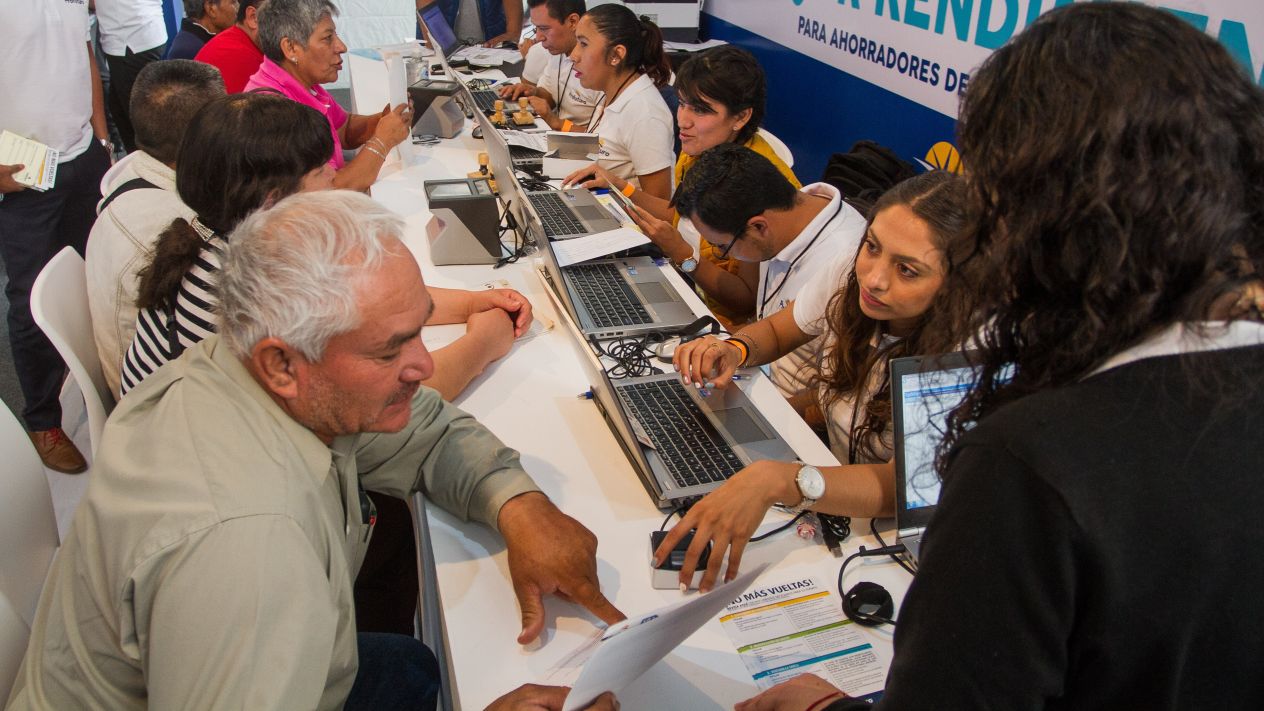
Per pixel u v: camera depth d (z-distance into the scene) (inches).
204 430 36.0
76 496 97.8
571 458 56.9
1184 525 20.0
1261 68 69.0
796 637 44.2
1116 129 19.1
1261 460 20.1
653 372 67.0
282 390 36.6
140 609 33.0
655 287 79.0
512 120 135.6
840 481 49.7
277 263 34.4
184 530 32.7
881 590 45.7
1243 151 19.4
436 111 127.1
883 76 126.1
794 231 74.9
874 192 95.6
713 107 95.7
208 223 62.3
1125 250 19.5
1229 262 19.9
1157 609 20.4
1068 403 21.1
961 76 106.6
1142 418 20.3
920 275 52.9
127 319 69.1
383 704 50.4
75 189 109.0
